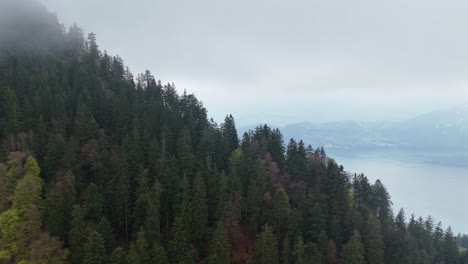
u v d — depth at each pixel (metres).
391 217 111.88
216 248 73.25
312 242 84.56
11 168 76.38
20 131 89.81
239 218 86.50
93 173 89.75
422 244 109.81
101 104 110.12
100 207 76.00
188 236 75.81
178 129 112.12
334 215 90.69
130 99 121.38
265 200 89.50
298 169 106.81
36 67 127.75
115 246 71.81
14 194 71.69
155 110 115.06
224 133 115.94
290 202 98.44
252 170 98.25
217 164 104.06
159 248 68.69
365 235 88.38
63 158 83.88
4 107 96.19
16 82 109.50
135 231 77.69
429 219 122.75
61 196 72.38
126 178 80.94
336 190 96.81
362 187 112.12
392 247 93.50
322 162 113.56
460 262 117.38
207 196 86.44
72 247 68.00
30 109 94.88
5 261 67.12
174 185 84.25
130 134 98.62
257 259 76.12
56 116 98.81
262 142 113.25
